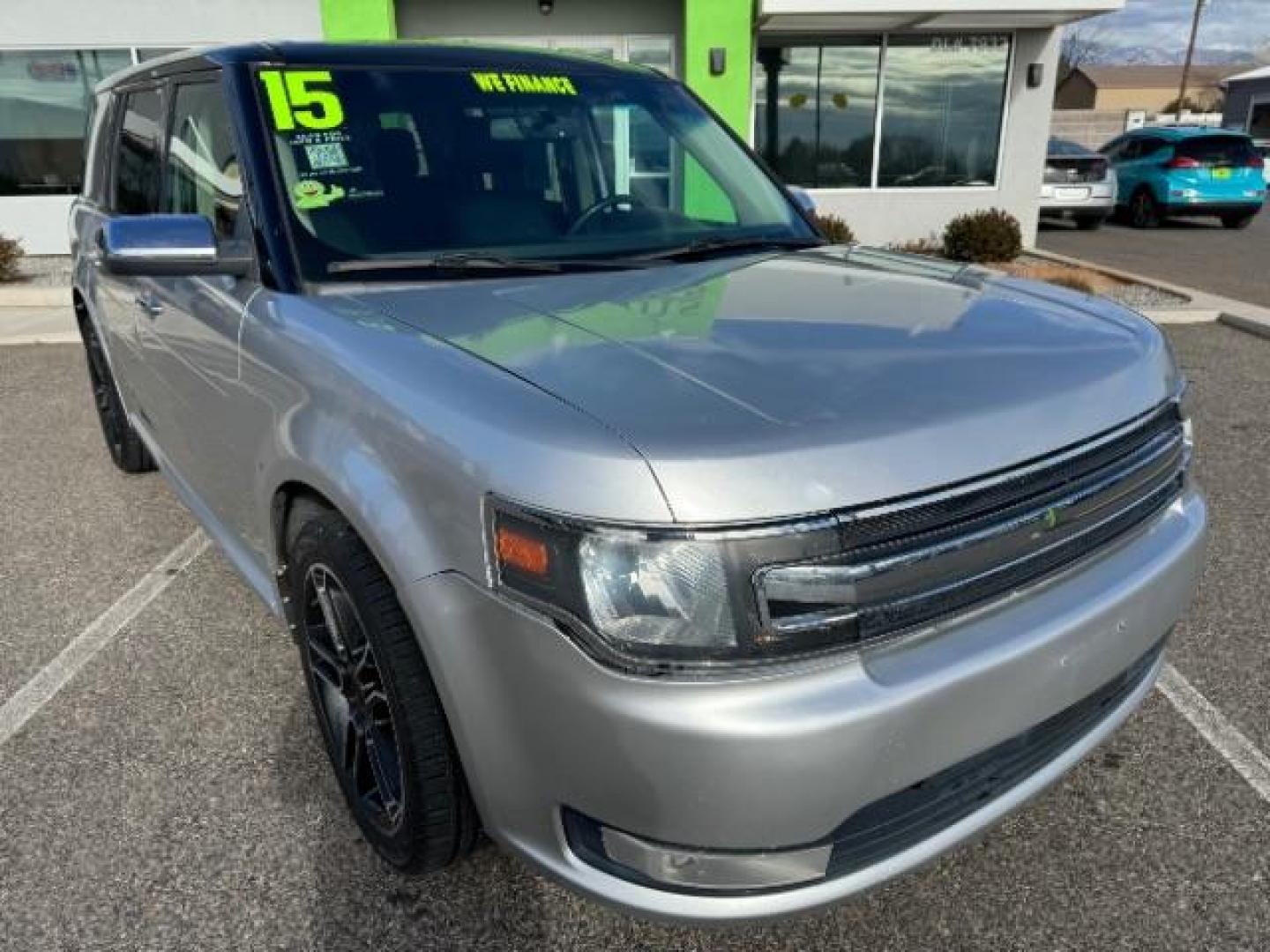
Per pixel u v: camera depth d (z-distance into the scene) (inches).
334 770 96.7
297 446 82.7
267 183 98.0
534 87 119.4
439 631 67.4
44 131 470.6
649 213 119.4
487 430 64.9
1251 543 155.8
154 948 81.1
